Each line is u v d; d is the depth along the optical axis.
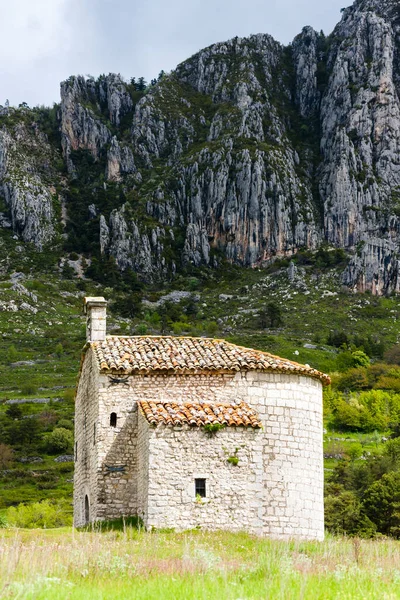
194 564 33.12
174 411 49.69
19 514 104.31
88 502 54.62
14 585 27.14
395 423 174.88
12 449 162.75
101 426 51.59
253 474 49.25
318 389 54.22
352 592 28.30
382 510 81.44
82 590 27.92
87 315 59.19
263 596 27.03
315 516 51.59
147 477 48.16
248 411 50.78
